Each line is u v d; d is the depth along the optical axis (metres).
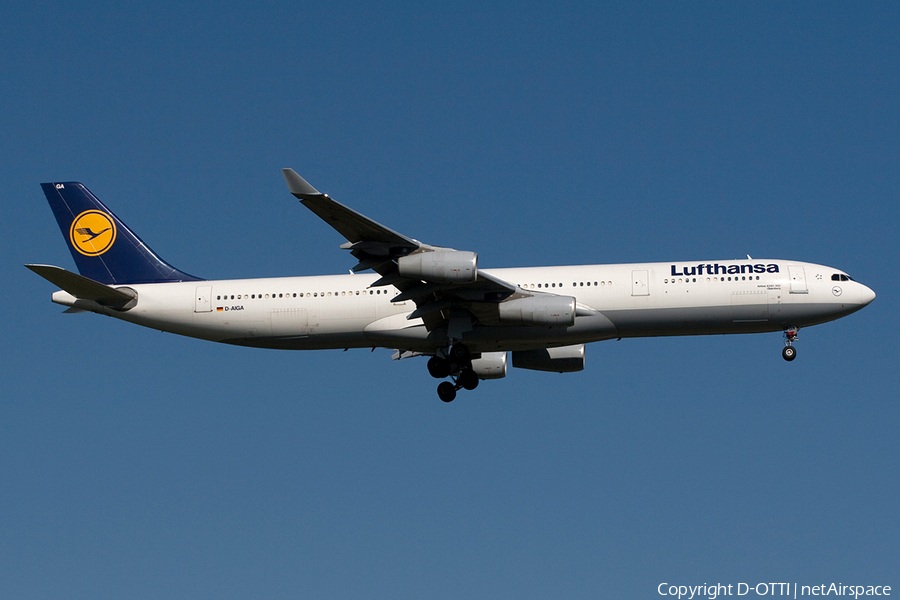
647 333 133.25
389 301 136.25
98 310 141.75
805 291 130.88
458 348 132.88
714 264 133.50
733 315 131.50
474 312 127.38
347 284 138.25
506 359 143.12
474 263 114.94
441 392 140.00
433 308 126.06
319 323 137.50
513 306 125.12
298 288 139.12
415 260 115.44
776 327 133.12
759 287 131.00
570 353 141.75
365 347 140.00
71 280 133.00
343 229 114.44
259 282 141.25
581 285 132.50
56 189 148.12
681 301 131.00
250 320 138.62
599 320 131.62
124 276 146.00
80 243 147.12
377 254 118.06
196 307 139.75
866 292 131.88
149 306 140.75
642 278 132.38
